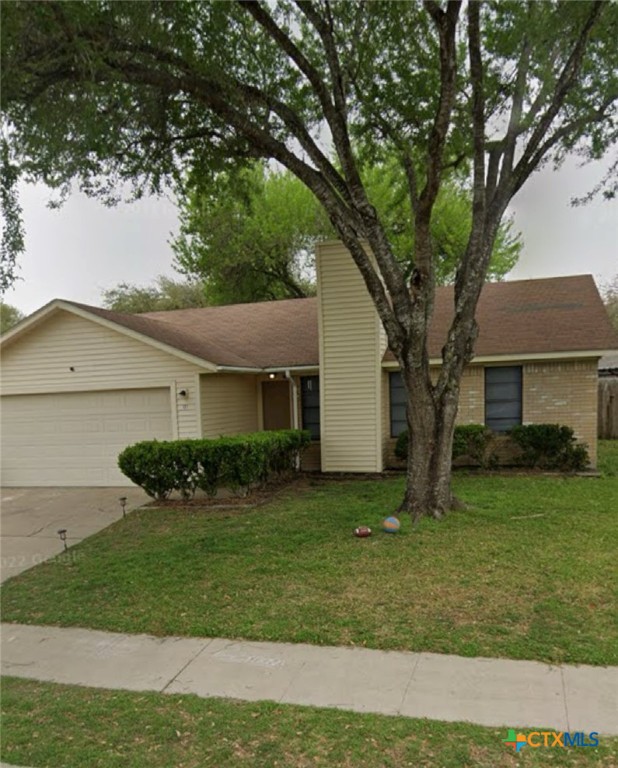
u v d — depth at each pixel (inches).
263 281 943.0
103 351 425.4
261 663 142.9
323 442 443.2
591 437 415.5
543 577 191.8
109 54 207.8
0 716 122.6
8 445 454.9
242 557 229.0
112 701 127.4
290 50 249.1
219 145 311.0
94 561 238.2
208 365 398.6
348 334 434.6
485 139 288.2
